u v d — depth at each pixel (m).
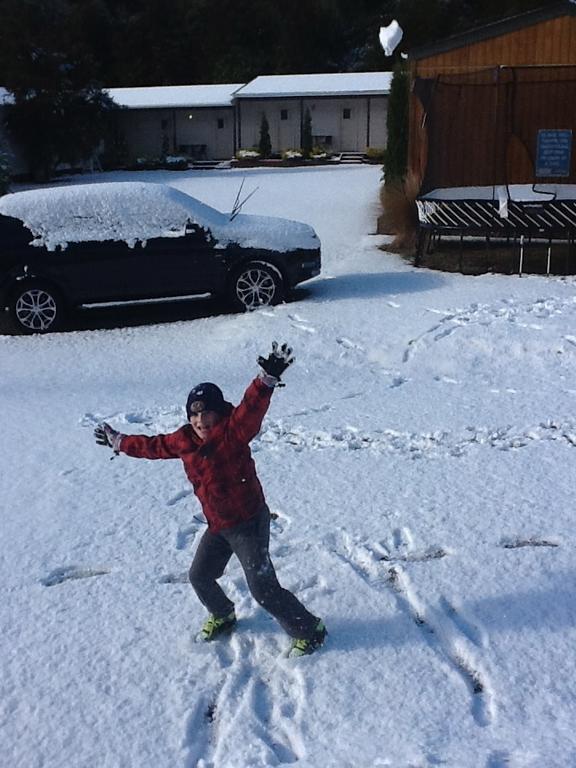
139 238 9.33
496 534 4.26
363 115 36.44
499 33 12.78
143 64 56.44
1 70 35.25
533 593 3.71
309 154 34.38
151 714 3.09
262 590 3.27
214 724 3.06
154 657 3.42
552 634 3.42
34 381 7.49
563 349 7.19
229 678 3.27
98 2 58.16
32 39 34.00
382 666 3.28
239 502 3.24
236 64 54.25
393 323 8.20
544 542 4.18
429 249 12.23
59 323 9.33
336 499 4.77
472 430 5.76
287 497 4.82
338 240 14.30
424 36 50.28
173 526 4.55
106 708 3.13
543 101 12.90
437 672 3.23
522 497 4.68
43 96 32.44
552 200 10.06
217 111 37.72
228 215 10.04
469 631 3.49
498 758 2.76
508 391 6.54
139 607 3.78
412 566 3.98
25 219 9.28
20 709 3.14
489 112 13.02
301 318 8.60
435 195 11.74
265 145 35.50
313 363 7.52
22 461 5.61
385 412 6.19
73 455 5.68
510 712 2.98
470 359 7.30
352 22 57.91
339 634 3.50
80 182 31.45
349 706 3.06
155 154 38.12
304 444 5.69
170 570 4.09
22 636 3.59
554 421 5.82
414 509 4.59
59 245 9.21
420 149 13.48
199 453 3.22
